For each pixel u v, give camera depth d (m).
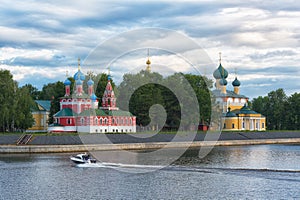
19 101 144.00
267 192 64.81
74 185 70.69
